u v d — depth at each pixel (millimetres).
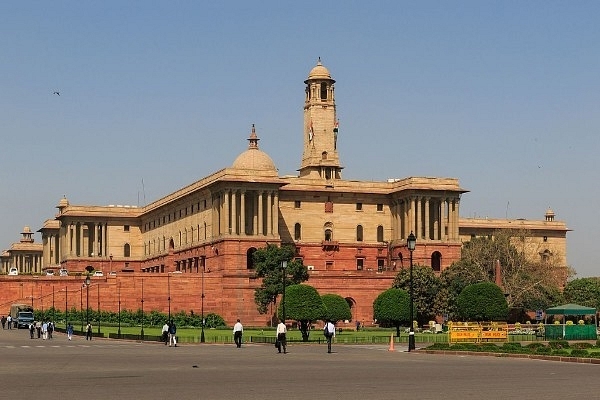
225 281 169125
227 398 38094
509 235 173000
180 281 167750
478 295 131875
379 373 52500
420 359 68938
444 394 39688
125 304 166875
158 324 152875
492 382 45844
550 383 45219
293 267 161750
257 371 54312
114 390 41719
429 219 189000
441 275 167375
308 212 190250
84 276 171000
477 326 97438
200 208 188750
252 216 179500
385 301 137875
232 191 173625
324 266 189250
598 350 75250
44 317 153750
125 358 69438
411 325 82812
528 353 71750
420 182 186625
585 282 174500
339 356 73688
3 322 152750
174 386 43750
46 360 66438
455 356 73812
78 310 166500
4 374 51812
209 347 91500
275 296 159875
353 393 40188
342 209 192875
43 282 169750
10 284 168750
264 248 167375
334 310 132125
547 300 161000
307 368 57312
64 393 40312
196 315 161750
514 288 159625
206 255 180875
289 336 121375
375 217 195375
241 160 185250
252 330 143875
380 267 192625
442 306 161375
